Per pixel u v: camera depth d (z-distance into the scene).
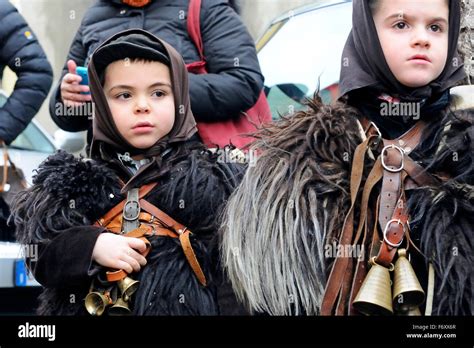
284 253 3.21
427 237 3.14
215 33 4.29
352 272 3.15
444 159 3.22
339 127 3.29
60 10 6.21
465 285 3.11
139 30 3.52
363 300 3.05
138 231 3.32
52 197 3.38
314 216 3.20
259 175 3.30
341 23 5.70
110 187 3.40
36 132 5.92
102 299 3.23
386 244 3.12
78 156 3.93
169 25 4.30
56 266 3.29
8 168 4.83
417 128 3.32
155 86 3.45
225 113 4.19
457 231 3.14
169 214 3.37
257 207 3.27
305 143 3.30
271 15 6.31
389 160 3.21
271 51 5.64
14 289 4.72
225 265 3.31
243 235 3.27
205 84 4.16
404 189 3.20
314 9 5.84
